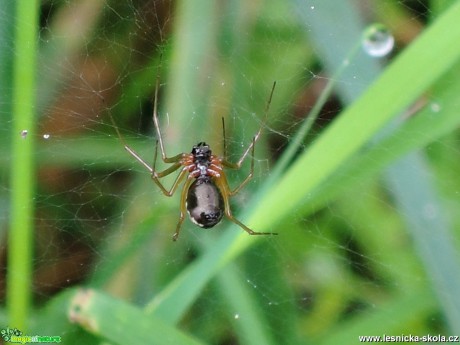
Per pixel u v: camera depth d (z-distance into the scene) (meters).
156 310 0.07
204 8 0.08
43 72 0.08
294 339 0.08
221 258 0.07
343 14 0.08
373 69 0.08
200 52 0.08
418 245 0.08
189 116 0.08
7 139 0.08
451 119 0.07
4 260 0.08
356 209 0.08
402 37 0.08
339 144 0.07
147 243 0.08
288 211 0.07
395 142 0.08
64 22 0.08
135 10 0.08
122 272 0.08
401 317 0.08
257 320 0.08
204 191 0.08
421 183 0.08
